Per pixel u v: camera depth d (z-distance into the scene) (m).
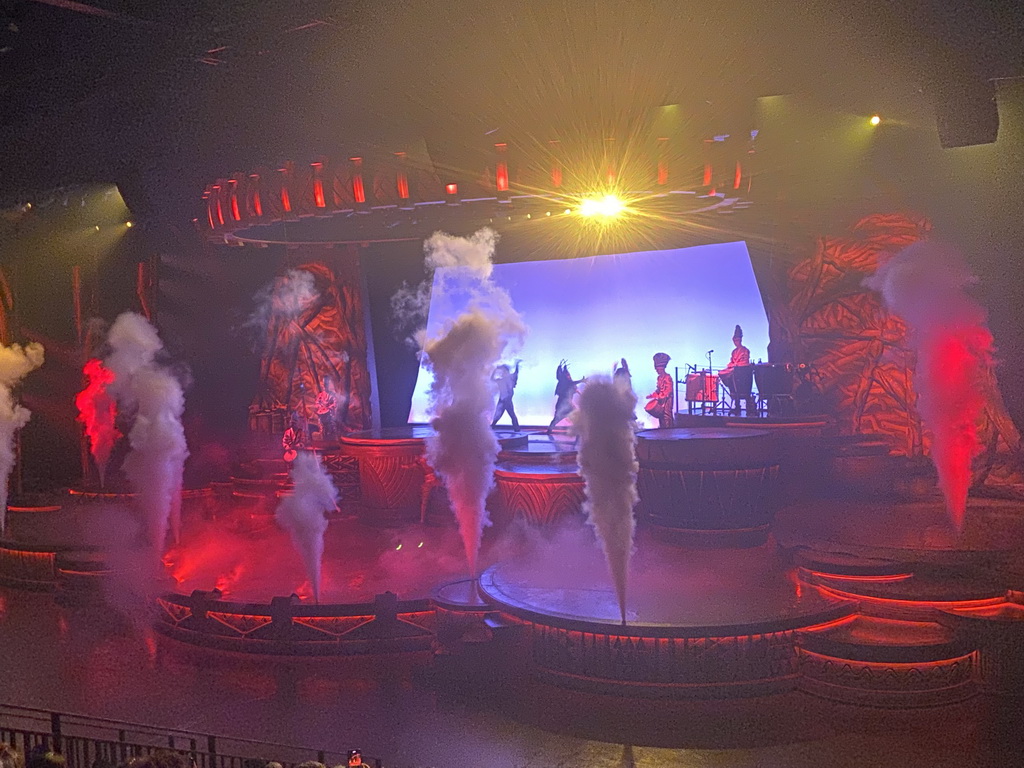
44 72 21.83
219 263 28.16
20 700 14.12
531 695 13.35
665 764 11.12
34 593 20.41
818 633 13.05
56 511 25.47
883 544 15.98
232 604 16.00
